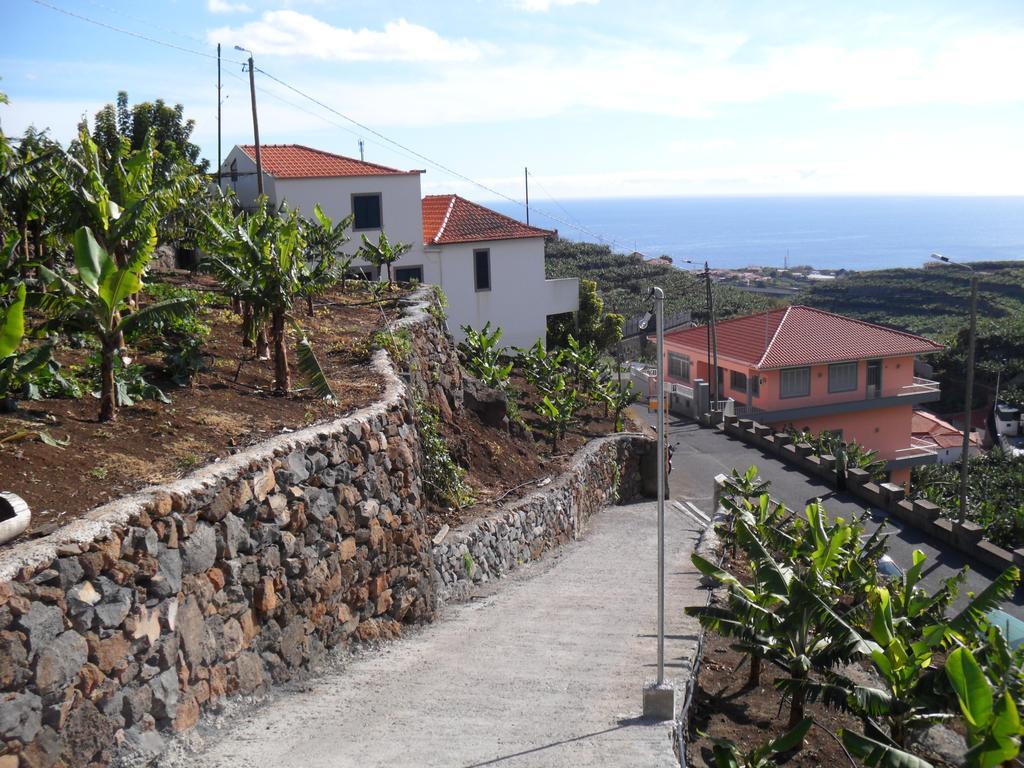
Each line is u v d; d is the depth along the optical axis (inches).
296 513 380.2
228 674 325.4
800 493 1026.1
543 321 1334.9
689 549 734.5
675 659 408.2
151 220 496.4
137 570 283.1
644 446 1021.2
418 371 700.7
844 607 518.6
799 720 396.8
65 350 503.8
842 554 515.8
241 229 510.9
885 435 1573.6
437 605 510.9
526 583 600.4
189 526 312.5
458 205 1396.4
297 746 293.6
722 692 438.6
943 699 348.8
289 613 369.1
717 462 1154.7
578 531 797.9
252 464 355.9
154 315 406.9
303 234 815.1
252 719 321.1
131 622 277.7
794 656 392.2
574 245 3415.4
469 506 634.8
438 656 413.7
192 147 1206.9
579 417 1047.6
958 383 2222.0
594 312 1622.8
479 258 1280.8
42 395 410.3
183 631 302.7
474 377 928.3
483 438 768.3
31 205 556.4
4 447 331.6
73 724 251.8
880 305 3046.3
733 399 1563.7
